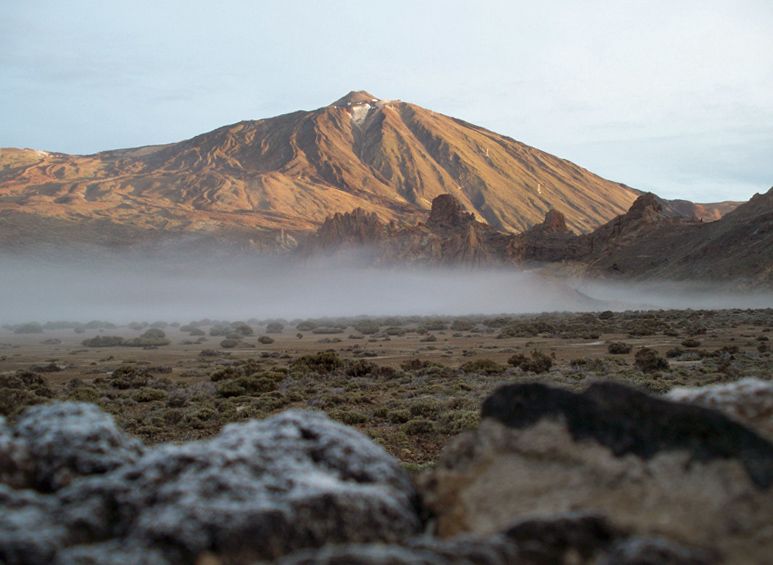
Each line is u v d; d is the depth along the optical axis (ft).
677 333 254.47
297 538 18.38
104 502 19.83
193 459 20.70
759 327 280.51
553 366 149.38
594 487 20.01
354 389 117.19
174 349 229.04
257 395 110.01
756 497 18.26
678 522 18.39
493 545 17.47
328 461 22.62
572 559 17.83
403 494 22.00
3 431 23.44
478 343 234.79
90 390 109.91
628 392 21.17
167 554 17.43
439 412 84.33
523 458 21.56
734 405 22.71
